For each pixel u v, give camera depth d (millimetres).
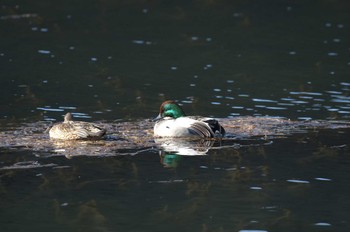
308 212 12234
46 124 17750
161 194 13086
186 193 13133
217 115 19000
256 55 26828
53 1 35906
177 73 23969
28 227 11633
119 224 11766
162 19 33031
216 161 14992
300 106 20016
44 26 30953
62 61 25250
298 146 16047
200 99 20750
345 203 12633
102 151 15555
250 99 20797
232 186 13500
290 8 35812
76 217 12031
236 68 24844
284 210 12312
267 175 14109
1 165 14539
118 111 19312
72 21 32062
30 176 13953
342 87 22344
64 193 13125
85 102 20188
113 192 13188
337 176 14055
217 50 27562
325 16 34188
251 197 12930
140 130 17375
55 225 11734
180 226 11672
